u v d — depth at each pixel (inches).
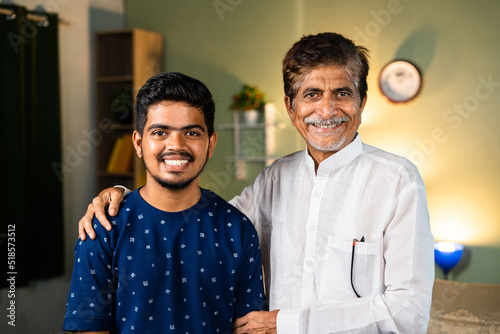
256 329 49.9
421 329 47.4
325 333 48.5
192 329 45.6
